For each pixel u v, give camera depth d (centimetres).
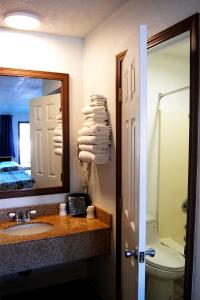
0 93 224
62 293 242
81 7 190
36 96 237
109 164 214
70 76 250
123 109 174
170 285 208
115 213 206
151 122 241
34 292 243
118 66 192
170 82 247
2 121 226
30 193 235
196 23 128
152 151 243
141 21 169
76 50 251
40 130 240
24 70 230
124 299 177
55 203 244
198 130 130
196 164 131
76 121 254
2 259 178
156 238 236
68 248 198
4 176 227
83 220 227
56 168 247
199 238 130
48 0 178
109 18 206
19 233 214
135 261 128
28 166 236
